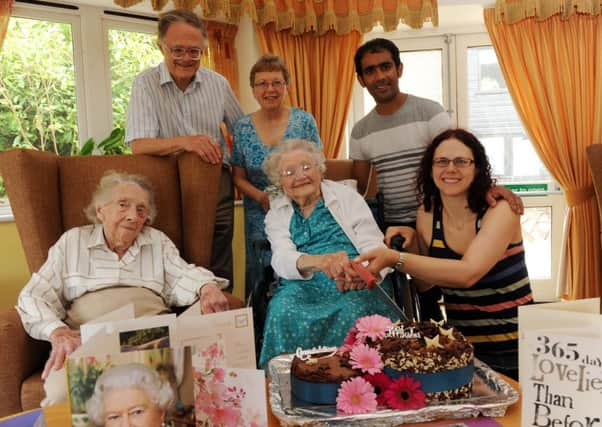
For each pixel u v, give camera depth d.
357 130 2.45
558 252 3.97
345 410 0.97
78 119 3.16
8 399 1.49
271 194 1.98
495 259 1.52
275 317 1.62
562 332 0.80
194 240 2.02
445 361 1.01
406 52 4.03
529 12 3.52
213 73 2.43
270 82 2.29
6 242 2.77
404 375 1.01
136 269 1.75
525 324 0.87
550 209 3.96
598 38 3.58
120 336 0.92
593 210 3.69
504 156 4.08
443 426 0.95
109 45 3.24
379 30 3.96
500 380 1.07
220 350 0.94
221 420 0.90
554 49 3.62
